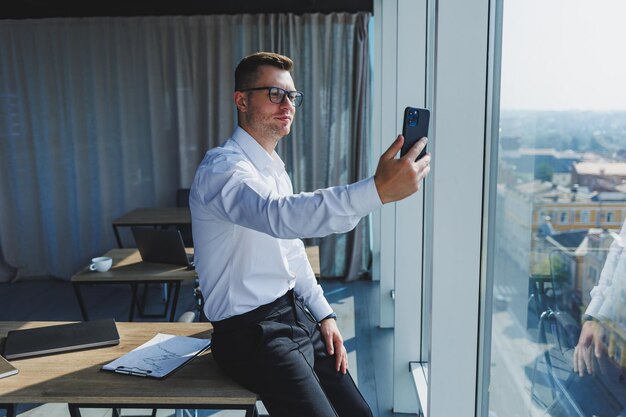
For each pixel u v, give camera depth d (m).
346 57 5.23
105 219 5.56
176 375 1.66
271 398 1.55
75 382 1.62
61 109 5.46
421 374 2.88
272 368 1.55
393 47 3.85
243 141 1.73
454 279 1.65
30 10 5.37
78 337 1.89
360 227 5.43
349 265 5.46
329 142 5.34
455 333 1.68
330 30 5.20
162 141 5.46
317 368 1.78
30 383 1.61
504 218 1.63
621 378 1.08
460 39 1.54
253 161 1.71
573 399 1.30
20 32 5.37
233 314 1.62
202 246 1.62
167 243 3.30
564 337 1.32
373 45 5.27
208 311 1.66
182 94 5.36
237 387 1.59
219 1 5.27
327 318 1.87
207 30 5.24
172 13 5.30
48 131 5.48
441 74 1.56
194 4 5.27
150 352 1.79
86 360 1.76
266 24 5.29
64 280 5.66
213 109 5.36
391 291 4.24
